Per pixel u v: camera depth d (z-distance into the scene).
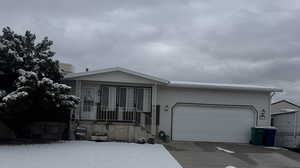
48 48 20.84
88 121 21.53
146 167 13.52
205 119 23.55
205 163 15.07
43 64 20.09
